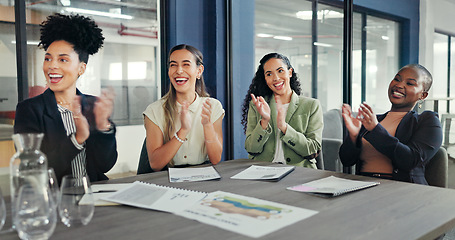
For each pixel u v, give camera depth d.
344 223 1.03
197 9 3.46
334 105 4.40
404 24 2.93
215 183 1.57
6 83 2.75
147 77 3.94
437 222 1.04
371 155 2.34
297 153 2.75
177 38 3.34
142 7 3.86
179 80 2.55
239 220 1.06
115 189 1.46
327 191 1.37
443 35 2.68
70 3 3.13
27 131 2.65
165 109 2.52
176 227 1.01
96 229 1.00
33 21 2.72
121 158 3.73
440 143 2.14
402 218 1.08
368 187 1.48
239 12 3.64
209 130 2.37
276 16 4.30
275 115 2.88
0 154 2.69
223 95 3.61
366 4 3.21
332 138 3.46
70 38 2.81
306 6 4.29
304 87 4.30
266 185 1.52
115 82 3.60
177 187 1.51
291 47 4.35
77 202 0.99
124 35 3.75
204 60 3.56
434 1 2.72
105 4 3.59
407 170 2.16
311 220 1.06
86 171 2.86
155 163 2.33
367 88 3.41
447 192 1.39
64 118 2.79
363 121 2.29
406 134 2.23
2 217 0.94
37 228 0.86
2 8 2.71
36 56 2.71
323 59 4.38
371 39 3.31
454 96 2.60
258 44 4.19
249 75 3.77
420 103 2.39
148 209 1.19
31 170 0.95
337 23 4.33
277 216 1.10
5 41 2.74
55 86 2.75
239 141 3.71
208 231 0.97
